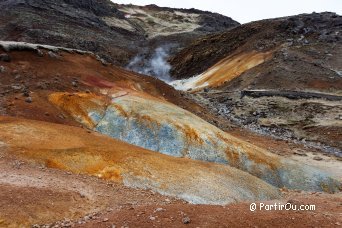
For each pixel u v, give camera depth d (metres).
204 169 20.56
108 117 25.20
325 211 17.67
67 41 102.81
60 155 18.48
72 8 136.62
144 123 24.77
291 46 75.25
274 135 40.84
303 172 25.05
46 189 14.66
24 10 112.69
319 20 84.44
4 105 23.05
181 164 20.53
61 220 13.14
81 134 21.75
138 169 18.89
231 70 76.50
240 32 96.00
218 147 24.44
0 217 12.34
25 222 12.55
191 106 39.56
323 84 57.50
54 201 13.97
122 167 18.75
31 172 16.42
